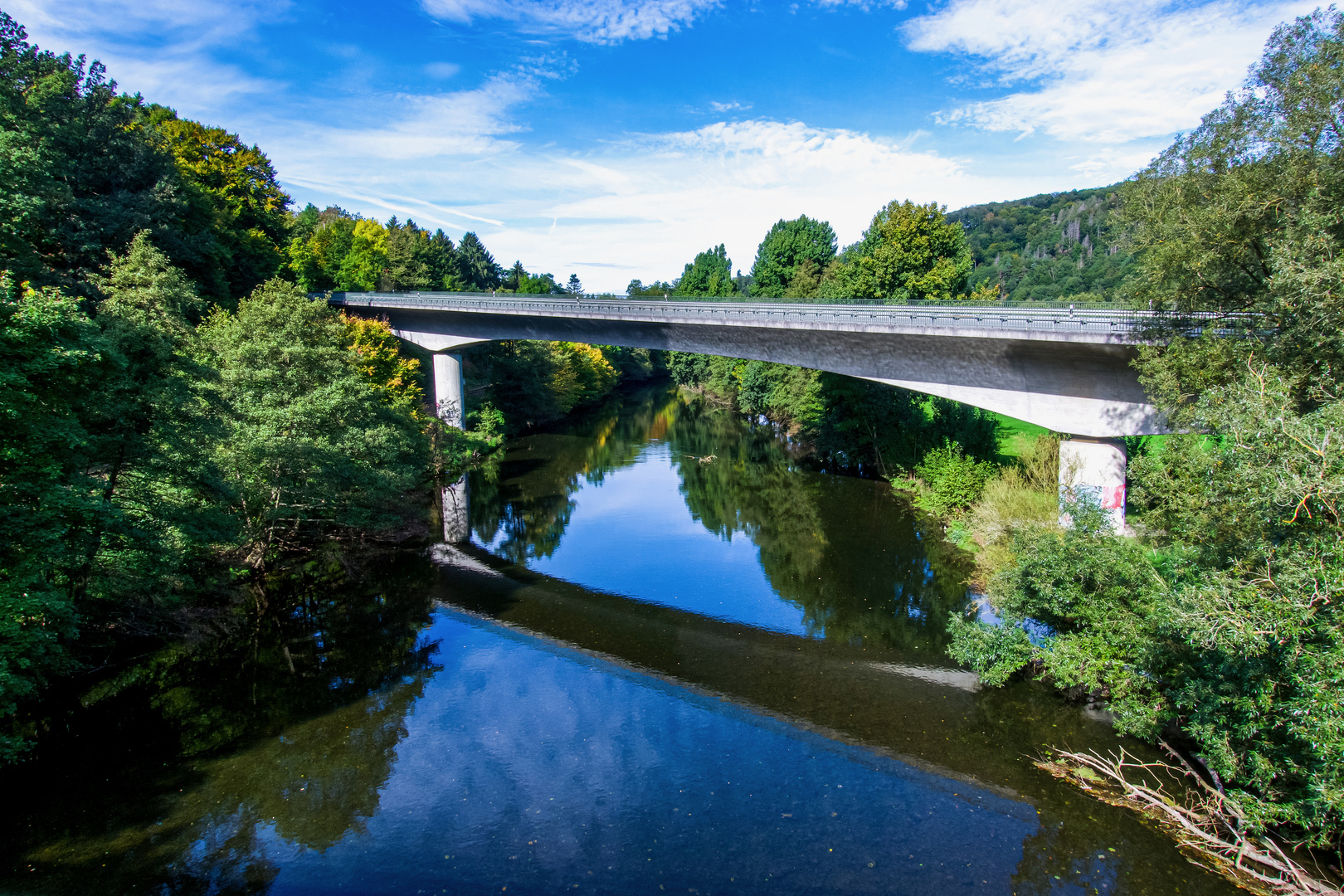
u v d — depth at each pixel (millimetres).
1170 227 19281
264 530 27484
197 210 41375
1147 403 27578
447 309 53750
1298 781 12523
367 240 73875
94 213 31875
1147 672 16266
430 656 22203
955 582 28188
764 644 23203
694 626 24656
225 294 41188
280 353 28625
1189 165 19984
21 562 13828
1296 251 15531
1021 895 12297
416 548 33438
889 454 44812
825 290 57125
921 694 19656
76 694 19281
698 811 14758
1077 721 17969
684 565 31297
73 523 15359
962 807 14742
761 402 71625
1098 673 17141
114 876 12820
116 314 18469
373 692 20000
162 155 37656
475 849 13656
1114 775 14906
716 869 13023
